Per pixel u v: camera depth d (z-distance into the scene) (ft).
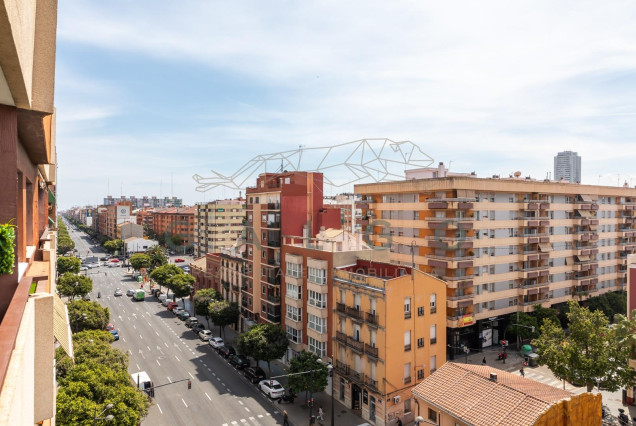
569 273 202.80
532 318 170.81
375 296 116.37
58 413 76.07
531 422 66.03
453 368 90.74
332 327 136.77
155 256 350.23
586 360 110.93
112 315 234.58
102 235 647.97
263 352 141.90
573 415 67.97
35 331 23.38
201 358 168.14
